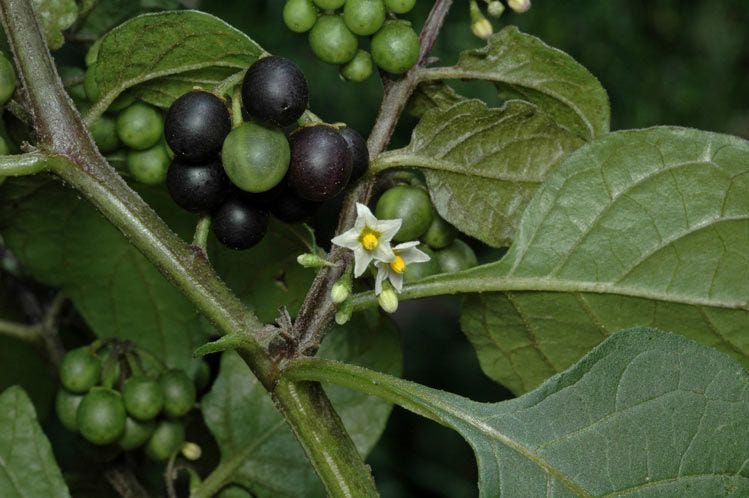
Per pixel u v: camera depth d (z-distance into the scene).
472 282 0.36
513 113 0.36
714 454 0.33
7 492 0.37
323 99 0.57
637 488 0.33
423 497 0.64
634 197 0.35
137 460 0.41
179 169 0.35
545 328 0.36
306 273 0.38
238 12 0.57
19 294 0.43
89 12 0.40
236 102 0.34
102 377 0.39
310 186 0.34
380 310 0.39
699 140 0.35
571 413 0.34
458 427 0.34
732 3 0.64
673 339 0.34
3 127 0.39
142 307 0.41
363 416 0.39
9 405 0.37
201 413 0.41
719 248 0.35
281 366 0.34
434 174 0.37
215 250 0.39
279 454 0.39
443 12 0.37
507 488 0.33
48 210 0.40
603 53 0.61
